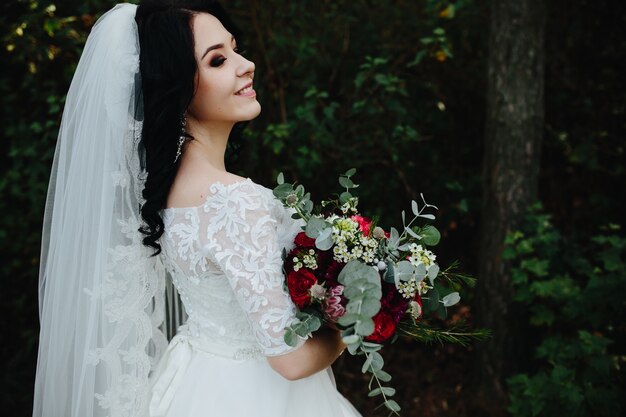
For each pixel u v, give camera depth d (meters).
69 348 1.76
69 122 1.79
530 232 3.53
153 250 1.75
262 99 3.92
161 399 1.76
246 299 1.48
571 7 4.42
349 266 1.45
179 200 1.62
